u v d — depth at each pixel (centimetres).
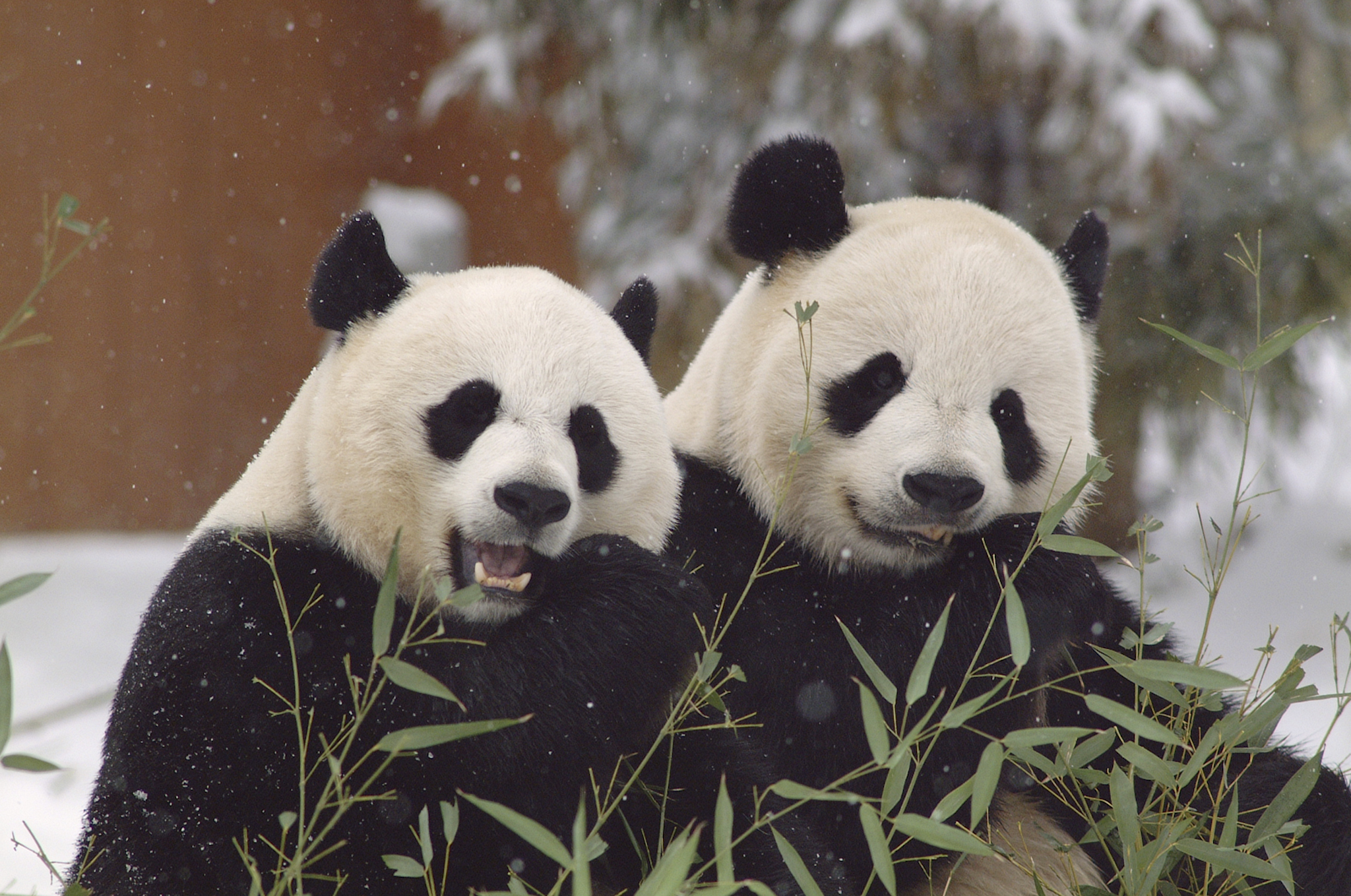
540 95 1941
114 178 2230
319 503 636
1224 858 600
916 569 741
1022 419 725
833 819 722
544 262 2517
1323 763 772
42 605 1672
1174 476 2002
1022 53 1561
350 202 2411
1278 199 1791
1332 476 2408
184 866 593
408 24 2427
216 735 588
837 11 1697
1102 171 1622
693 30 1795
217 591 601
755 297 796
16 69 2162
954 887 735
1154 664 591
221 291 2309
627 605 614
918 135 1736
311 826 528
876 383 725
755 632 730
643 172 1914
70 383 2216
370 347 650
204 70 2284
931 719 709
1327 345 2034
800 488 745
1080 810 750
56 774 1050
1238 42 1809
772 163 776
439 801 600
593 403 645
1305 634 1588
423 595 639
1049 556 728
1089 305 813
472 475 612
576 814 618
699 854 653
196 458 2300
